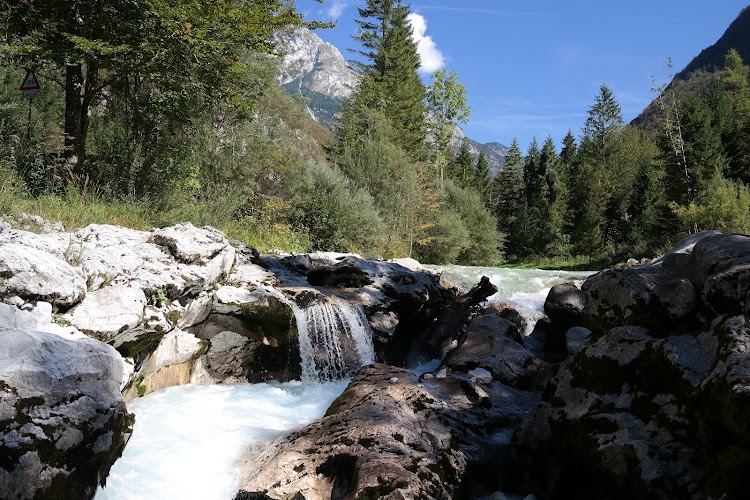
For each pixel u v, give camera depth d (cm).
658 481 304
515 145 7781
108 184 988
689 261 413
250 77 1595
